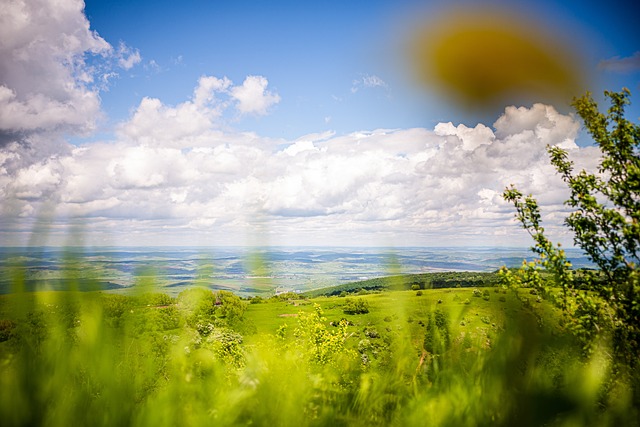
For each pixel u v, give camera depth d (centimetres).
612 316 417
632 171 496
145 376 198
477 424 198
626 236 471
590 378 207
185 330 211
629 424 196
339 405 214
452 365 223
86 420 178
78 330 186
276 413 195
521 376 206
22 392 174
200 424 185
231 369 214
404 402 221
